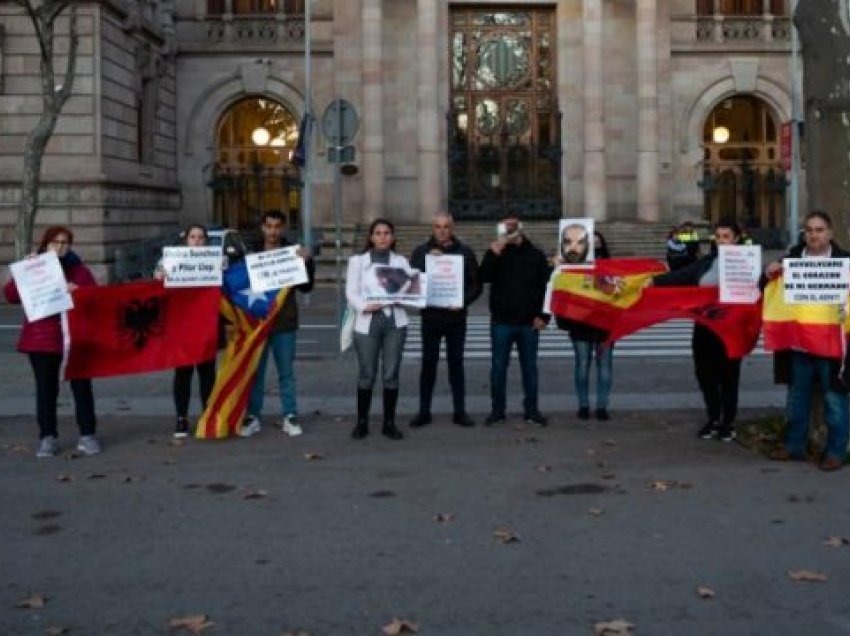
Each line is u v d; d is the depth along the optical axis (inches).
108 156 1360.7
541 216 1776.6
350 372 707.4
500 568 298.5
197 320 477.4
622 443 466.3
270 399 597.6
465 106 1787.6
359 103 1728.6
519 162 1784.0
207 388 501.4
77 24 1312.7
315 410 557.9
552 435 485.7
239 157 1777.8
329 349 844.6
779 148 1763.0
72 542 327.0
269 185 1772.9
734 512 352.8
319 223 1749.5
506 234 507.2
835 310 407.2
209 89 1749.5
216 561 307.1
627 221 1701.5
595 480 398.6
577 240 518.6
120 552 316.5
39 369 449.1
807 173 454.3
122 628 257.1
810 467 416.5
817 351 408.5
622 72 1766.7
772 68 1779.0
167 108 1689.2
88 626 258.7
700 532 331.0
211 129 1754.4
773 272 424.5
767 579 287.7
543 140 1790.1
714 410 477.7
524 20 1782.7
